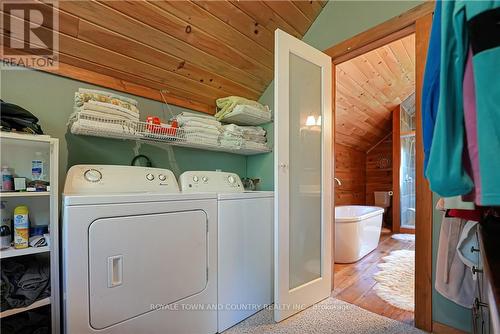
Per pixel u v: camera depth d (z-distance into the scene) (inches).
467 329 55.1
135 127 61.3
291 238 71.1
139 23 59.6
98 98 56.7
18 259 50.1
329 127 81.9
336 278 95.3
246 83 91.0
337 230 113.4
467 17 17.9
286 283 67.6
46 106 57.8
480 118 16.8
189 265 55.6
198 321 56.9
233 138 80.7
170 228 52.7
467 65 17.9
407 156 185.6
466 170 17.8
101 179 56.6
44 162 55.2
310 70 77.2
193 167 84.5
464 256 45.6
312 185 77.8
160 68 71.6
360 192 214.7
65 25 53.6
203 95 86.4
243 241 67.3
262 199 73.1
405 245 144.9
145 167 67.1
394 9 67.4
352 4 76.1
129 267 46.8
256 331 61.4
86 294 42.1
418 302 61.9
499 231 31.4
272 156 92.0
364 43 73.4
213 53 75.4
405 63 129.0
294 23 81.7
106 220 44.5
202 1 62.2
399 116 182.4
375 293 82.2
